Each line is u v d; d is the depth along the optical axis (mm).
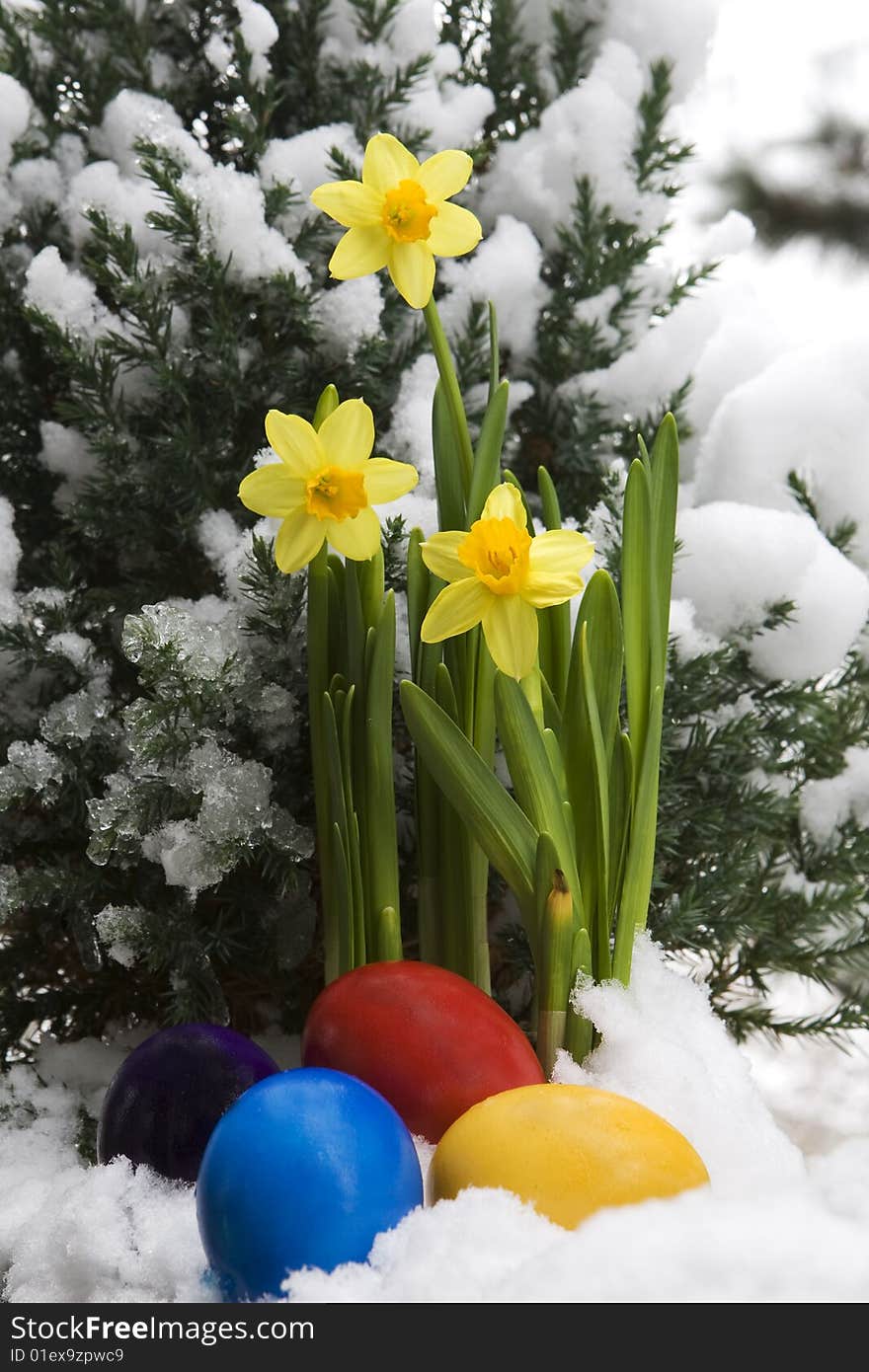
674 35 620
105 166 566
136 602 564
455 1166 432
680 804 564
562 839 484
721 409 591
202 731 523
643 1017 490
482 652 506
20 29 605
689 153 614
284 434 463
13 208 574
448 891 516
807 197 1036
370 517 469
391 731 530
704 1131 468
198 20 606
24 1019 569
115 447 555
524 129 630
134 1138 468
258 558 521
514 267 594
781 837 604
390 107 594
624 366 604
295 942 556
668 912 551
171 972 539
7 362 583
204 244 552
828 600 555
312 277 577
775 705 581
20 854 563
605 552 568
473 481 496
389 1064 466
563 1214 420
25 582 585
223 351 555
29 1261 456
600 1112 432
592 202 604
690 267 625
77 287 558
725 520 557
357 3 587
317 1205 418
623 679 565
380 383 577
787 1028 590
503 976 589
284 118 610
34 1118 539
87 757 541
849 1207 448
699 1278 401
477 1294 405
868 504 591
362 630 503
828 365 586
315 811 552
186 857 508
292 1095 432
